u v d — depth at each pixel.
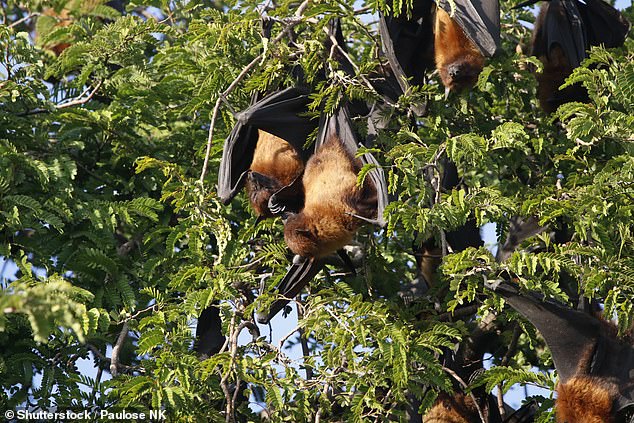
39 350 16.89
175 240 16.22
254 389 17.55
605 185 14.70
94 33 19.02
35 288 9.09
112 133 19.12
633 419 15.62
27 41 18.20
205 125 20.06
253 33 17.05
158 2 19.72
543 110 20.30
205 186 16.20
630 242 15.01
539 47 20.17
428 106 17.22
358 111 17.06
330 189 16.11
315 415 15.68
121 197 19.34
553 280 15.05
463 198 14.47
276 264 17.02
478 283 15.31
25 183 17.72
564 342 16.16
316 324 15.15
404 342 14.68
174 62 18.03
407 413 19.11
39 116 18.80
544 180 17.48
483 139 14.98
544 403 16.78
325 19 15.94
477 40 17.33
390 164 15.79
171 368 14.60
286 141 17.47
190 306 14.98
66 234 17.42
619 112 15.60
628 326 14.86
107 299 16.94
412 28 18.33
